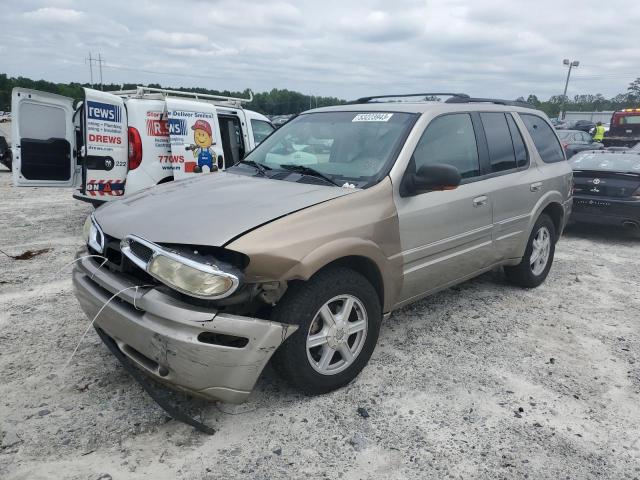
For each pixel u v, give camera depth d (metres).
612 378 3.73
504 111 5.05
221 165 8.30
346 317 3.31
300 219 3.05
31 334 4.11
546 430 3.09
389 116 4.12
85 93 6.66
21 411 3.08
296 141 4.32
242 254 2.79
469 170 4.39
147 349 2.80
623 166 8.39
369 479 2.64
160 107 7.56
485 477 2.68
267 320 3.03
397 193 3.65
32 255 6.36
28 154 7.21
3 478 2.54
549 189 5.38
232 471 2.66
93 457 2.72
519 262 5.23
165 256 2.76
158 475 2.61
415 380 3.59
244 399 2.90
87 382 3.41
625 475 2.73
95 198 7.02
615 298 5.45
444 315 4.77
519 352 4.08
